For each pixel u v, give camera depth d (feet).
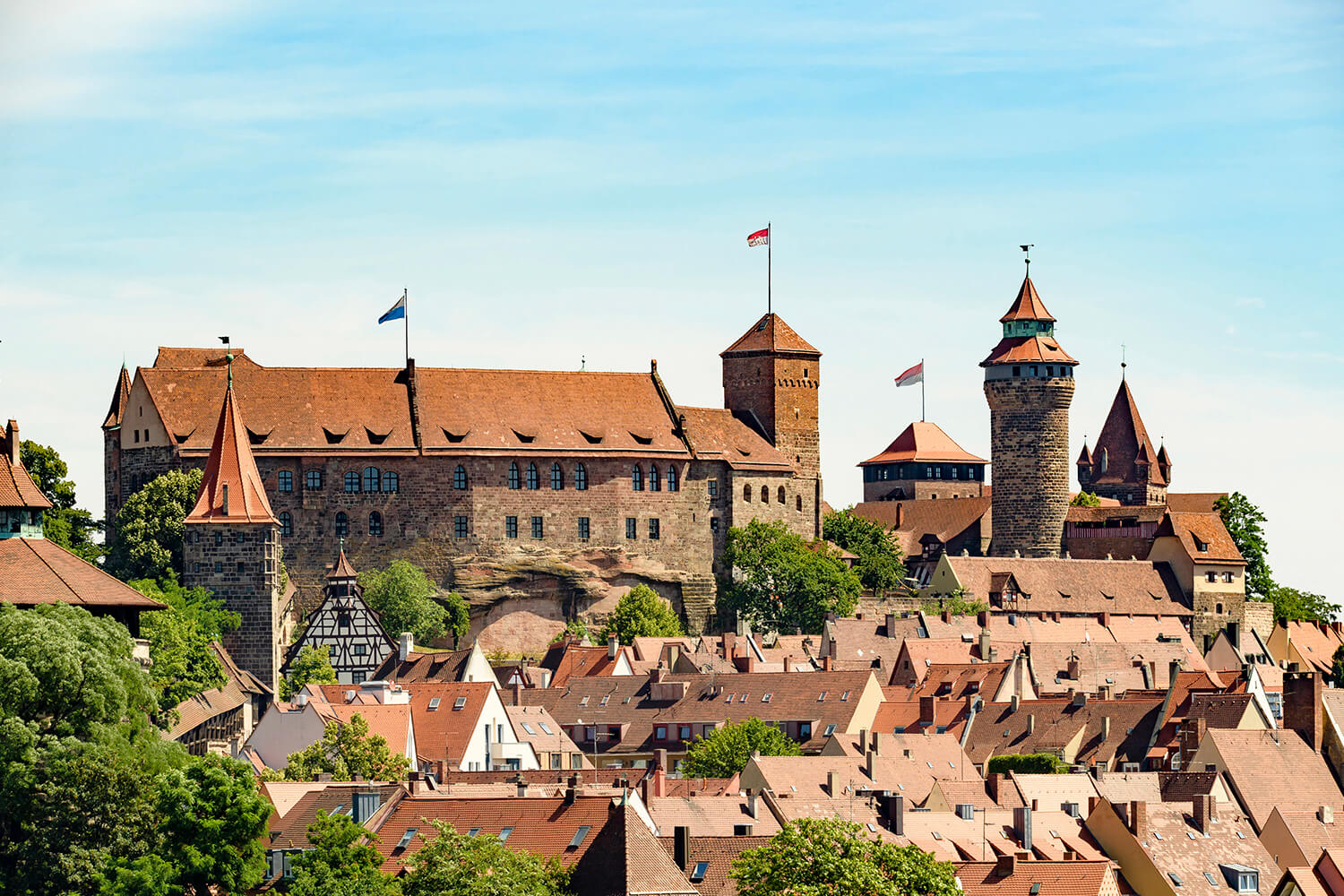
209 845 504.02
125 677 575.38
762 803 565.12
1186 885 559.79
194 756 579.48
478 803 517.55
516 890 458.09
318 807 546.26
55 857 518.37
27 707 557.33
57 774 530.68
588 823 503.20
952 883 461.37
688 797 566.36
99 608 627.87
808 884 445.78
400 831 517.55
